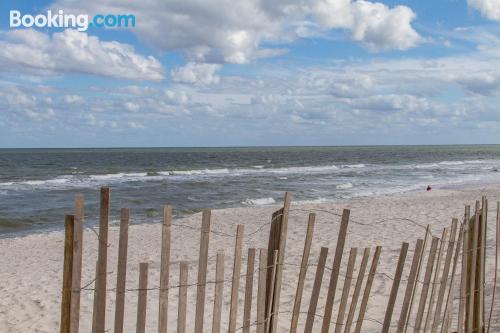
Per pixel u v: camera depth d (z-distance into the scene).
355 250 4.42
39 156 103.19
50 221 20.52
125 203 25.27
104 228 3.63
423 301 4.82
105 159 88.38
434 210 18.98
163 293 3.82
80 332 6.89
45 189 32.47
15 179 41.53
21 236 17.41
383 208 20.06
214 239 14.11
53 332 7.12
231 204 24.84
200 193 29.80
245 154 122.12
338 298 8.11
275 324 4.32
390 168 56.72
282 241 4.30
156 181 38.59
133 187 33.53
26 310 8.07
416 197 25.11
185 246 13.07
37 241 15.45
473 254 5.17
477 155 109.06
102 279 3.65
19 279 10.19
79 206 3.50
